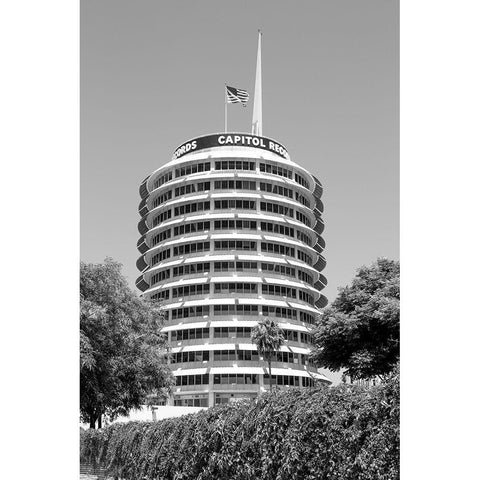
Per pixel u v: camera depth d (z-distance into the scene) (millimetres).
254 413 17219
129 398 48750
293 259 122188
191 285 117625
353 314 61594
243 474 17250
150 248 132875
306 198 133750
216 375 109812
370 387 12648
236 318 113688
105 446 35750
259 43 145000
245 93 114938
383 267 65875
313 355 64688
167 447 24328
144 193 139875
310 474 13570
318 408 13578
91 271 42812
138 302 50781
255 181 122500
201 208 121312
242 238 117125
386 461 11312
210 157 123438
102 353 40344
